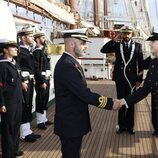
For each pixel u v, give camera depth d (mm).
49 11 8969
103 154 4809
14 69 4355
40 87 6070
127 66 5695
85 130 3094
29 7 7691
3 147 4375
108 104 3037
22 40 5277
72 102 3041
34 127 6375
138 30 18469
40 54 5941
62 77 2973
